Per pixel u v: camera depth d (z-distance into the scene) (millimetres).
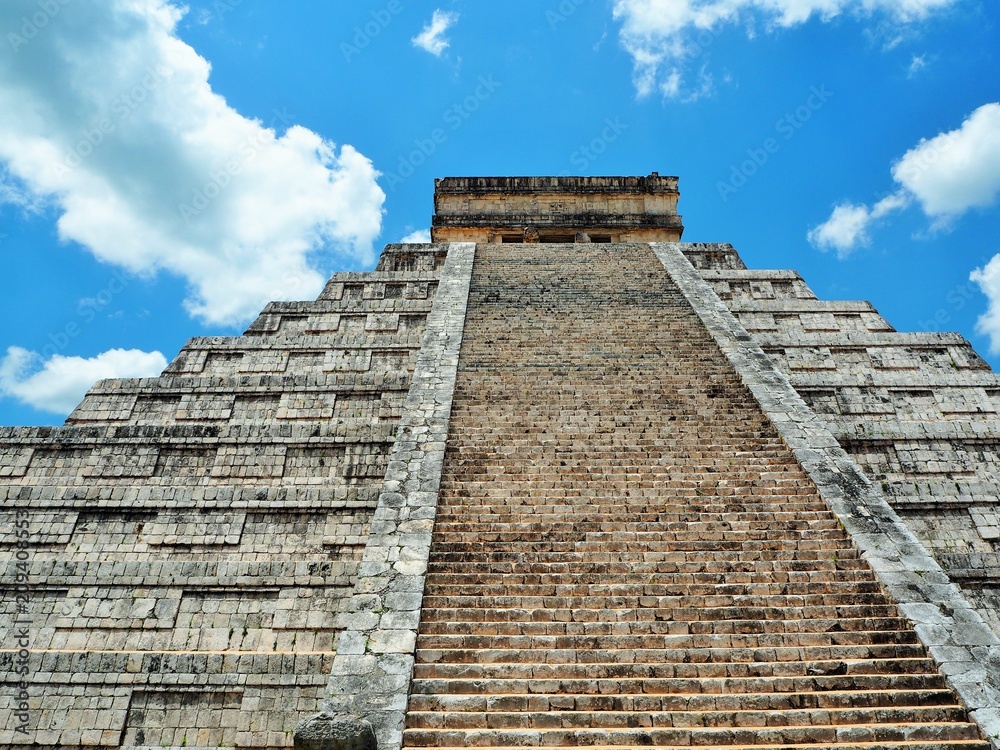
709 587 9633
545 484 11953
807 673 8320
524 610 9242
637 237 31562
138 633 12234
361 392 16844
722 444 13148
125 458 14875
